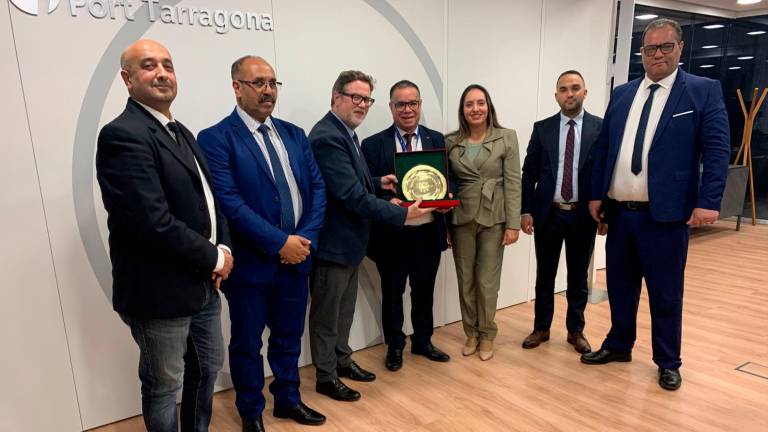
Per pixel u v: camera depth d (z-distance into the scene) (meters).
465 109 2.53
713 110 2.08
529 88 3.43
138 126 1.42
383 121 2.80
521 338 3.01
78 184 2.00
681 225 2.22
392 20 2.73
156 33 2.08
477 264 2.67
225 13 2.22
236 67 1.81
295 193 1.98
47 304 1.99
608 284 2.56
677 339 2.34
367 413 2.20
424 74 2.91
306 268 2.02
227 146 1.82
